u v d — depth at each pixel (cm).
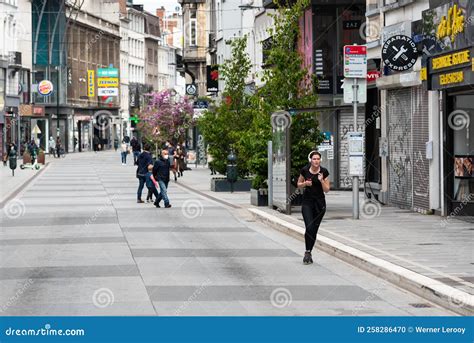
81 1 19112
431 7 3831
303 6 4341
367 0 4884
